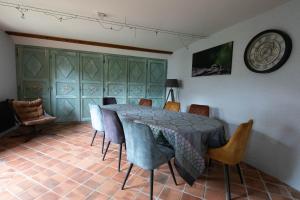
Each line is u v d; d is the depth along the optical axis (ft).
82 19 9.73
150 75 17.75
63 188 6.13
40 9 8.53
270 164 7.56
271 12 7.57
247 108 8.86
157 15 8.92
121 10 8.43
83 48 14.90
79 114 15.48
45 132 12.59
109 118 7.40
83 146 10.05
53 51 14.07
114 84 16.44
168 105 11.52
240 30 9.29
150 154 5.33
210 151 6.21
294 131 6.63
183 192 6.19
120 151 7.45
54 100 14.55
